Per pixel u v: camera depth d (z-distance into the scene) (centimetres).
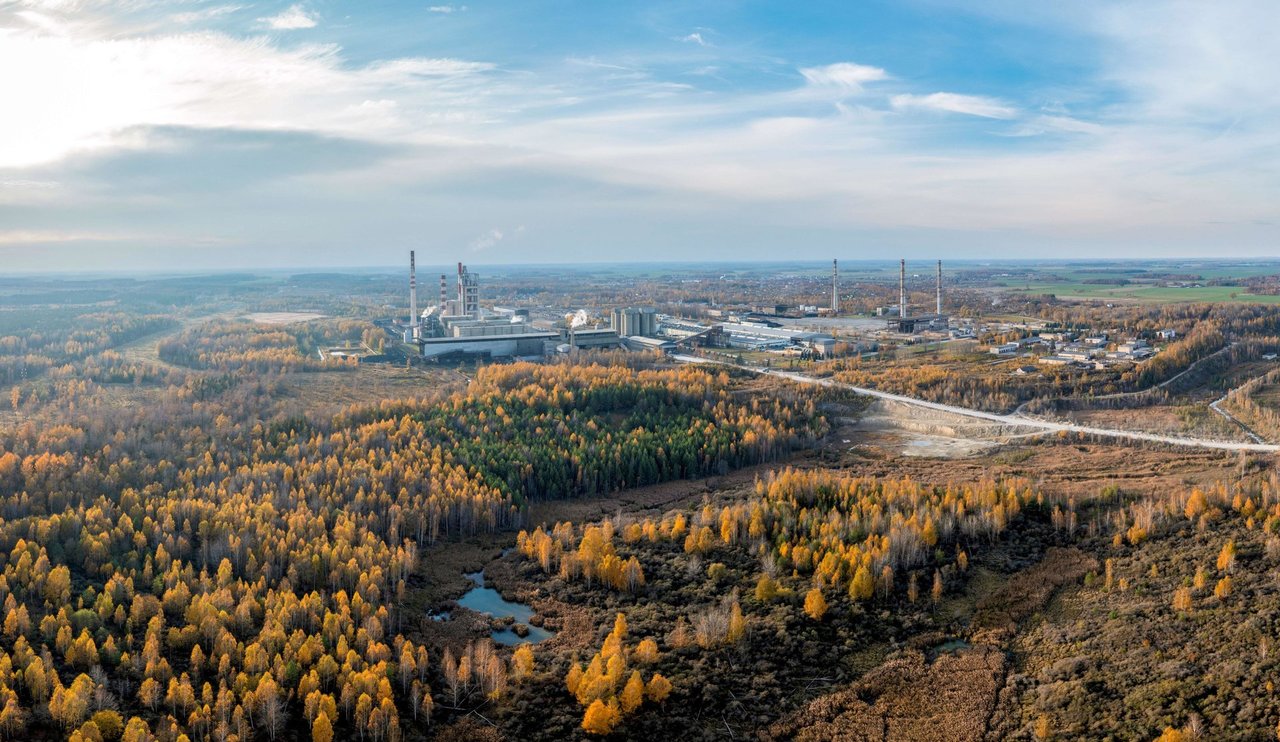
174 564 18212
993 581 18912
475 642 17475
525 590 19725
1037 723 14150
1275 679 13912
